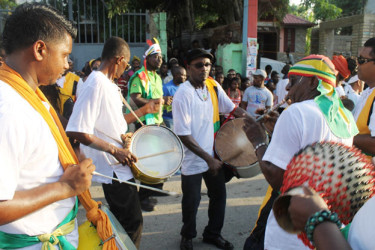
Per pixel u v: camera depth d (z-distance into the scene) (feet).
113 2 27.81
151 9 45.34
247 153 10.49
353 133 6.51
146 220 13.15
